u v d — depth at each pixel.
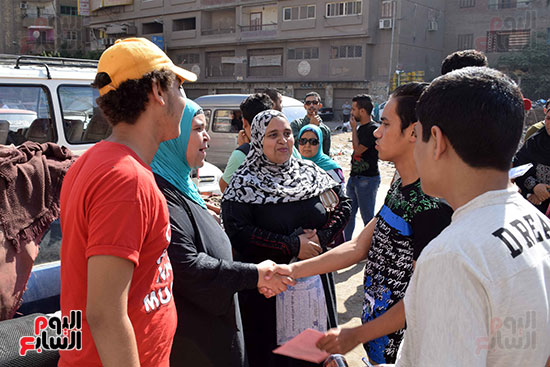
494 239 1.00
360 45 36.00
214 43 42.88
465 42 40.00
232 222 2.59
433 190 1.18
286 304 2.48
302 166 2.90
